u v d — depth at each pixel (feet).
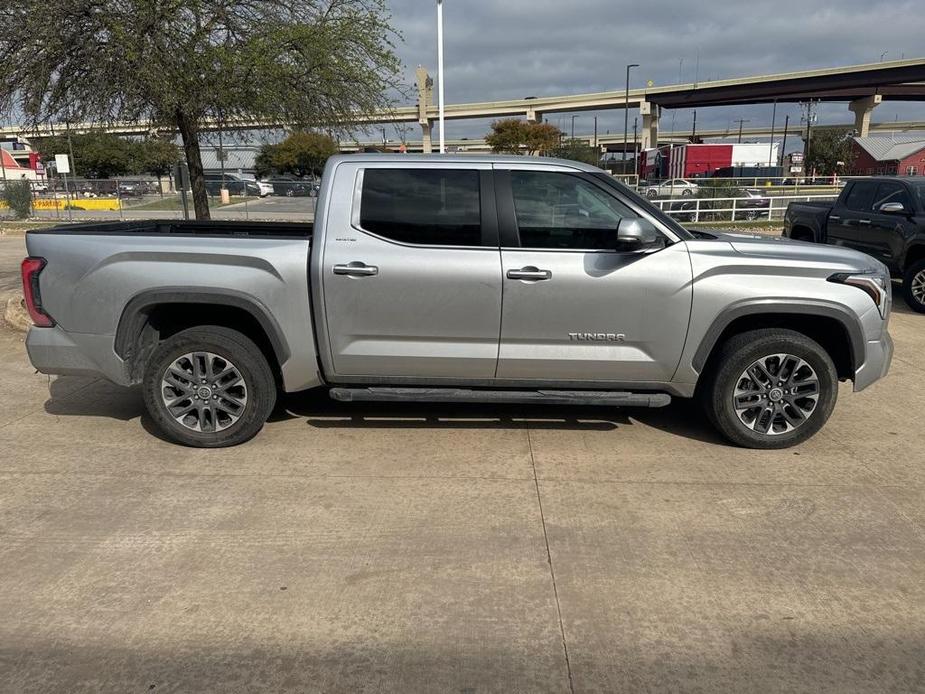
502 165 14.70
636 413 17.88
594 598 10.18
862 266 14.96
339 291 14.52
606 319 14.64
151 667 8.75
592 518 12.49
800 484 13.87
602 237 14.67
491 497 13.26
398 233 14.64
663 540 11.75
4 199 92.68
